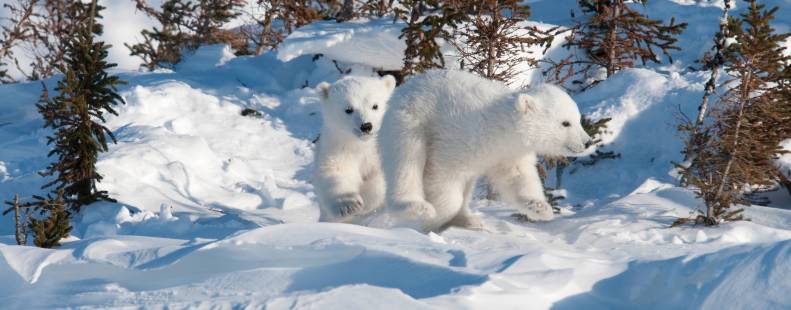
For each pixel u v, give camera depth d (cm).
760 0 2392
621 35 2177
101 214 1345
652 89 1677
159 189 1523
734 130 1058
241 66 2502
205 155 1723
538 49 2033
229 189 1638
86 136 1390
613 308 509
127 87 2203
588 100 1767
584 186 1538
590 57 2048
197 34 3278
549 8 2591
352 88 1062
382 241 611
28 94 2395
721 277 494
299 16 2677
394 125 876
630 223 1022
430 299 475
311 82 2350
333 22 2303
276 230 630
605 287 532
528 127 851
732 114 1102
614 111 1656
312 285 539
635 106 1653
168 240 691
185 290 550
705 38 2150
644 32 1959
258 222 1265
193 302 495
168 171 1577
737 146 1050
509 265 540
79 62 1461
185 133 1958
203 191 1573
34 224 927
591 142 865
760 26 1041
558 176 1532
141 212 1291
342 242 590
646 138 1611
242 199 1538
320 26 2211
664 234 934
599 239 902
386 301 473
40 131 1969
